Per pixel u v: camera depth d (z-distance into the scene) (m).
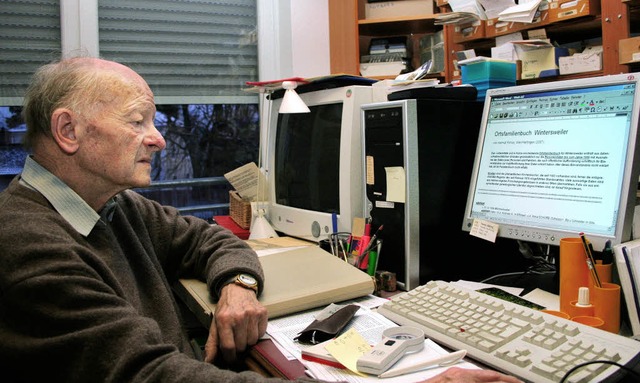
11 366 0.79
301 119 1.73
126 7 2.81
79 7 2.66
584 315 0.90
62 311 0.76
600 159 1.01
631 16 2.23
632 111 0.97
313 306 1.05
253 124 3.12
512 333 0.81
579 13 2.22
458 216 1.32
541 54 2.41
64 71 0.93
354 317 0.98
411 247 1.23
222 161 3.06
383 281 1.23
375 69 3.11
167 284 1.18
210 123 3.03
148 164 1.00
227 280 1.07
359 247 1.34
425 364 0.77
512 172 1.17
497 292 1.11
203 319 1.06
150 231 1.25
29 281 0.75
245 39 3.09
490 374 0.68
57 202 0.93
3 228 0.81
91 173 0.94
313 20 3.20
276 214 1.88
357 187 1.46
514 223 1.14
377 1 3.06
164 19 2.89
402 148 1.24
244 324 0.91
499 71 1.49
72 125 0.91
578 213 1.03
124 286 1.00
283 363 0.82
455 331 0.85
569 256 0.95
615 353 0.72
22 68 2.62
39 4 2.63
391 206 1.29
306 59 3.20
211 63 3.02
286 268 1.22
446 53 2.91
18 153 2.61
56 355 0.76
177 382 0.70
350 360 0.78
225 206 3.06
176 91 2.95
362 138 1.39
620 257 0.90
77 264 0.79
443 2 2.87
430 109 1.25
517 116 1.19
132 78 0.98
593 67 2.24
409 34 3.33
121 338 0.75
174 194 2.95
